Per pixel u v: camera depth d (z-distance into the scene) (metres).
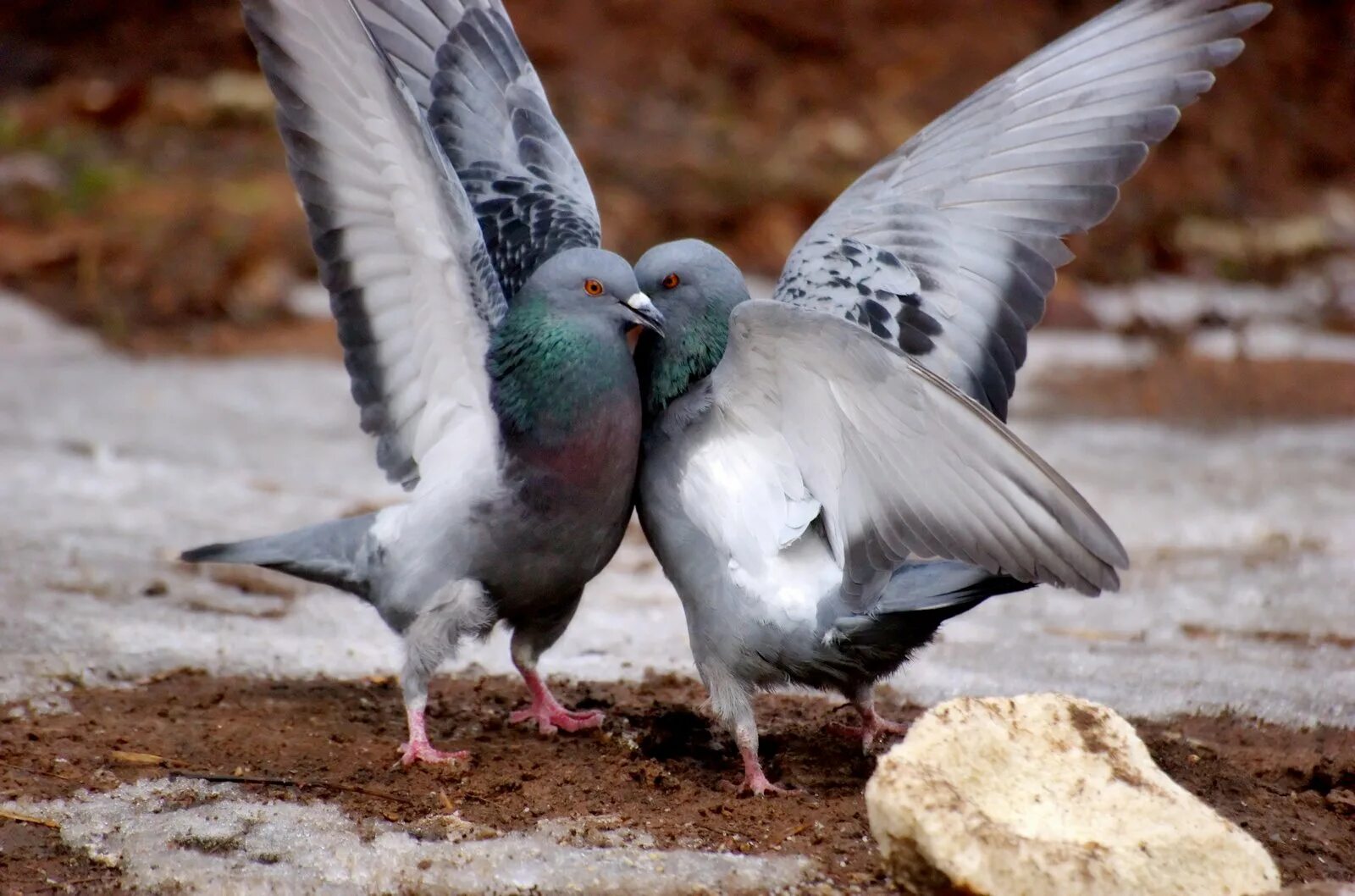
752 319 8.41
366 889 7.87
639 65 38.16
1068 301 27.62
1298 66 41.41
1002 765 8.02
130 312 25.05
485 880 7.93
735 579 9.21
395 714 10.64
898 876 7.61
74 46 37.50
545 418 9.41
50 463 17.00
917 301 10.07
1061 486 7.84
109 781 9.18
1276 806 9.05
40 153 31.55
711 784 9.48
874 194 10.55
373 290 9.83
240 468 17.41
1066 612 13.20
